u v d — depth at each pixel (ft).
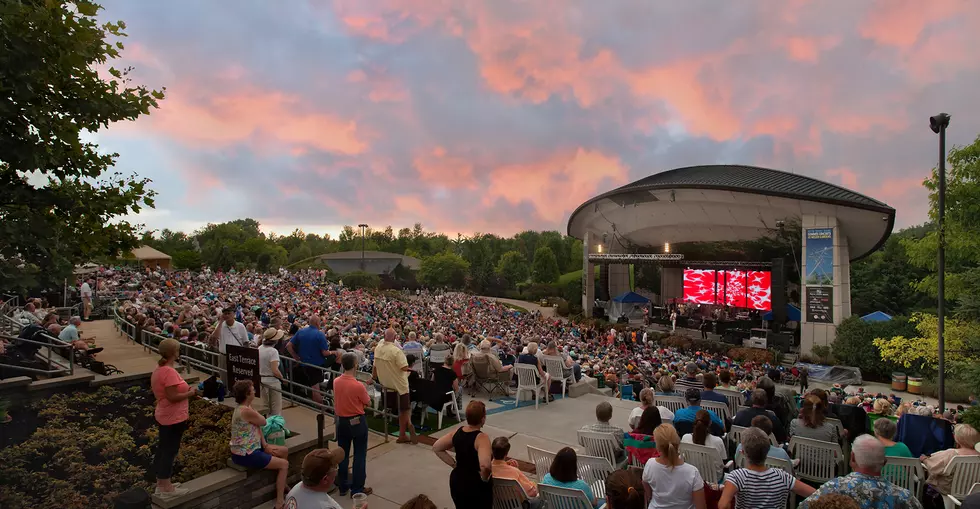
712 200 139.64
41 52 17.13
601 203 172.14
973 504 13.10
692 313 165.58
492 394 42.52
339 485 22.18
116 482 21.72
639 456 20.76
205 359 40.37
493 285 320.29
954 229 43.24
